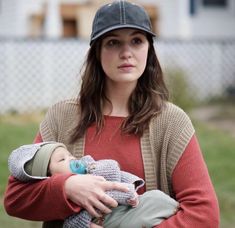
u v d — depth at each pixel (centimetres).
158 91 285
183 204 263
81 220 259
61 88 1136
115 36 272
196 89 1178
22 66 1113
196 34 1415
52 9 1198
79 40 1147
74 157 278
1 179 633
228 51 1280
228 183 649
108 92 286
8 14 1238
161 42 1227
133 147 275
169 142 275
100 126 280
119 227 260
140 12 273
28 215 271
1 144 774
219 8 1435
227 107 1142
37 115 1030
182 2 1288
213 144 805
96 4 1226
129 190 259
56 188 259
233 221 553
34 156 271
